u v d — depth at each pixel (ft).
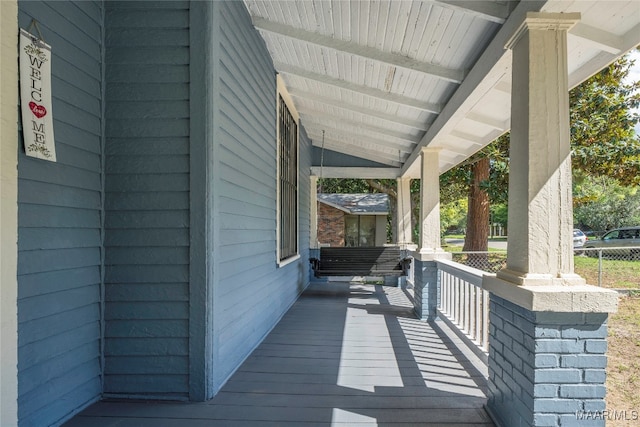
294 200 21.99
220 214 9.13
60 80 7.34
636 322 17.90
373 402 8.47
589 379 6.07
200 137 8.56
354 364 10.87
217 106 8.83
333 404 8.36
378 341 13.23
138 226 8.58
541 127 6.68
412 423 7.58
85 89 8.11
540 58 6.74
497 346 7.69
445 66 11.44
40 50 6.78
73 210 7.70
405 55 11.52
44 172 6.93
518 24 7.09
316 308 19.22
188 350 8.50
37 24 6.75
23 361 6.51
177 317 8.54
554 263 6.57
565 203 6.63
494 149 34.96
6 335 5.02
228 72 9.73
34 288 6.72
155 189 8.61
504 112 14.35
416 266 17.95
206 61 8.59
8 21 5.19
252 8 11.29
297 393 8.91
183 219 8.57
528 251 6.61
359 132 22.97
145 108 8.66
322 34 11.80
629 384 11.48
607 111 31.58
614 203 64.08
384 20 10.05
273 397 8.68
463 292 14.06
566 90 6.73
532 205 6.64
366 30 10.80
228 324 9.75
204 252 8.51
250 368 10.48
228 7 9.73
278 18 11.59
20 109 6.39
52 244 7.11
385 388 9.24
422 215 17.49
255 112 12.39
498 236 112.37
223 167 9.34
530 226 6.62
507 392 7.14
